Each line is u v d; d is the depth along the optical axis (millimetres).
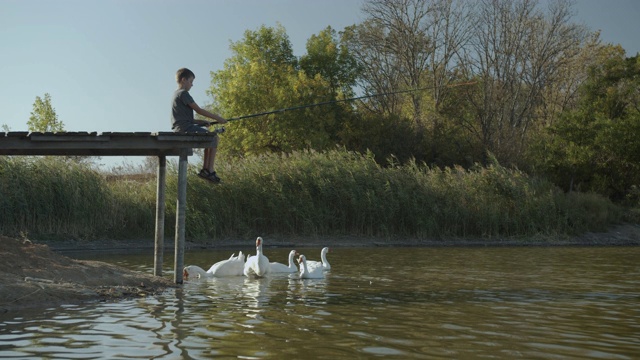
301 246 26750
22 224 24328
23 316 9562
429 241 29219
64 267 12594
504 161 50625
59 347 7621
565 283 14547
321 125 49125
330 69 56844
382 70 58031
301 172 29750
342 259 20609
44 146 12148
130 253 22406
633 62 49156
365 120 51312
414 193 30047
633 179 43000
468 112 57594
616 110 47562
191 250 24406
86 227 25297
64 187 25031
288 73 52312
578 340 8383
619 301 11844
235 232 28188
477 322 9523
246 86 50344
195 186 27828
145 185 28234
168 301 11320
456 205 30516
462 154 51188
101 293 11641
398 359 7199
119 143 12445
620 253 24141
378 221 29656
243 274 16250
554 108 57656
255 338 8180
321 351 7520
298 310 10430
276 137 49438
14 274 11562
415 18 54750
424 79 55438
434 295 12383
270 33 55406
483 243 29312
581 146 42531
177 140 12609
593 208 34844
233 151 51219
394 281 14711
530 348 7879
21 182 24578
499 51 55625
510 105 56531
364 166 30562
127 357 7160
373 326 9086
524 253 23688
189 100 12914
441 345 7941
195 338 8156
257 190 28688
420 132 50438
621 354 7652
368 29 55688
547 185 33625
